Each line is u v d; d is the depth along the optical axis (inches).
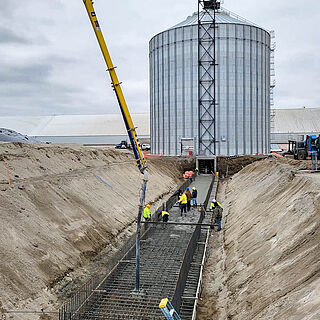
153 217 780.0
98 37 430.9
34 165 848.3
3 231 500.1
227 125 1900.8
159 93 2042.3
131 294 462.0
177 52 1937.7
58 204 690.2
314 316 284.4
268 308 362.3
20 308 410.0
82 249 610.5
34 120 4141.2
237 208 936.9
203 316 449.4
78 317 399.2
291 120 3585.1
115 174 1132.5
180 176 1818.4
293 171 848.9
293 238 466.3
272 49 2250.2
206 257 633.6
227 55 1889.8
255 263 491.2
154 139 2127.2
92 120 3951.8
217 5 2005.4
